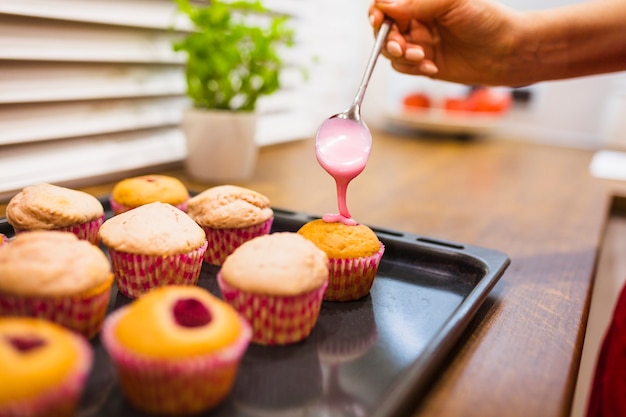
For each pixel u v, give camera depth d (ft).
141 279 1.80
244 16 3.02
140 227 1.80
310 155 3.63
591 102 4.89
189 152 2.78
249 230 2.04
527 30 2.38
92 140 2.62
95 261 1.55
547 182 3.41
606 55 2.42
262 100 3.52
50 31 2.35
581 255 2.28
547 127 5.06
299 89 3.93
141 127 2.79
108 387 1.43
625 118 4.58
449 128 4.43
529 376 1.51
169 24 2.79
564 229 2.58
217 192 2.06
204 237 1.89
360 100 1.99
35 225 1.84
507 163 3.90
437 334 1.50
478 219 2.63
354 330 1.69
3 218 1.97
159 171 2.88
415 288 1.92
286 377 1.50
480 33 2.37
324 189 2.88
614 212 3.37
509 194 3.09
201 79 2.76
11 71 2.27
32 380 1.20
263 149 3.66
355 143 1.94
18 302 1.48
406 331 1.70
